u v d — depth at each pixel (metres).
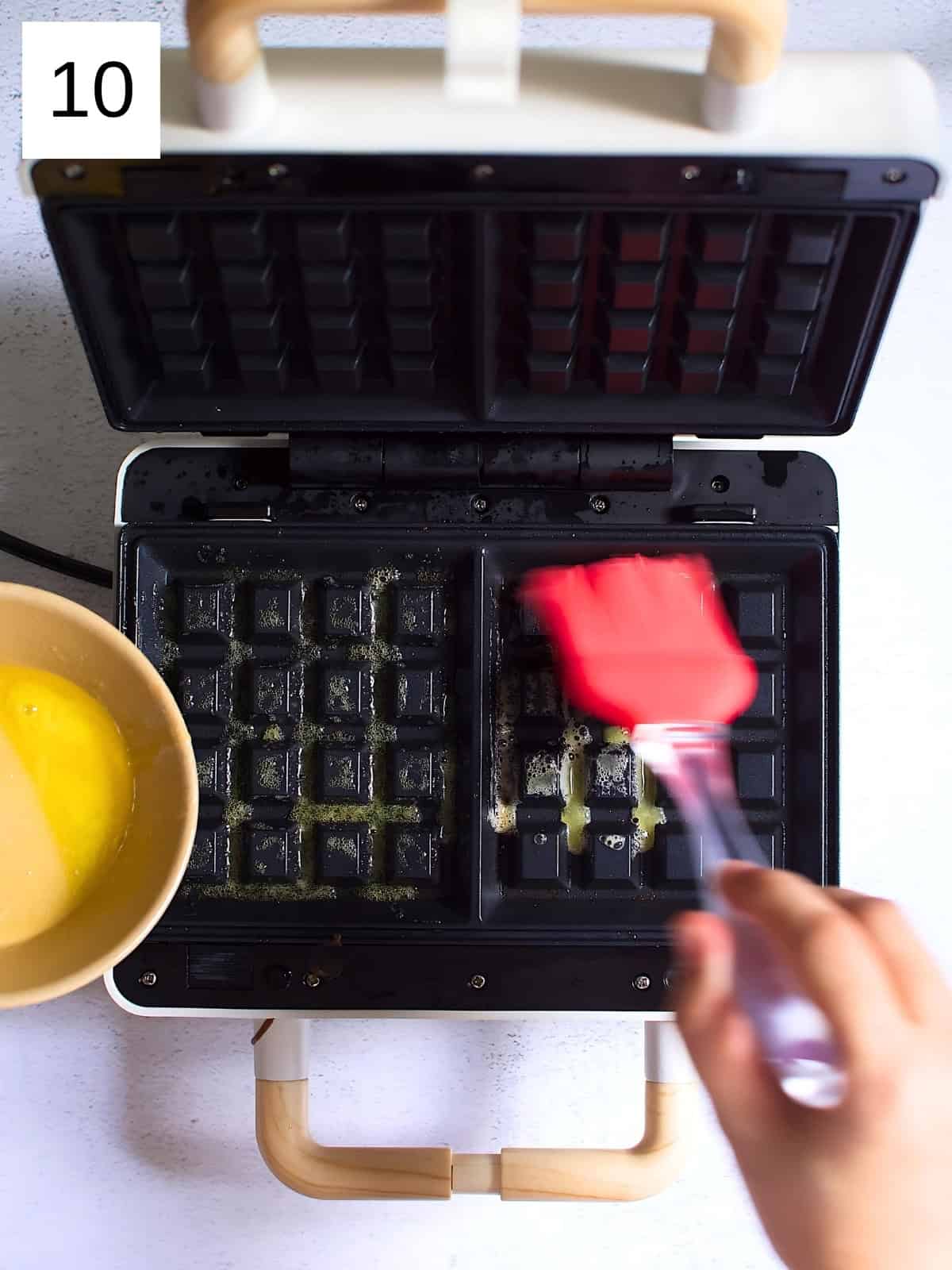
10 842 0.36
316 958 0.39
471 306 0.35
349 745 0.40
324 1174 0.40
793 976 0.24
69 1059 0.47
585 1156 0.40
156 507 0.39
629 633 0.38
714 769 0.39
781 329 0.35
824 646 0.39
